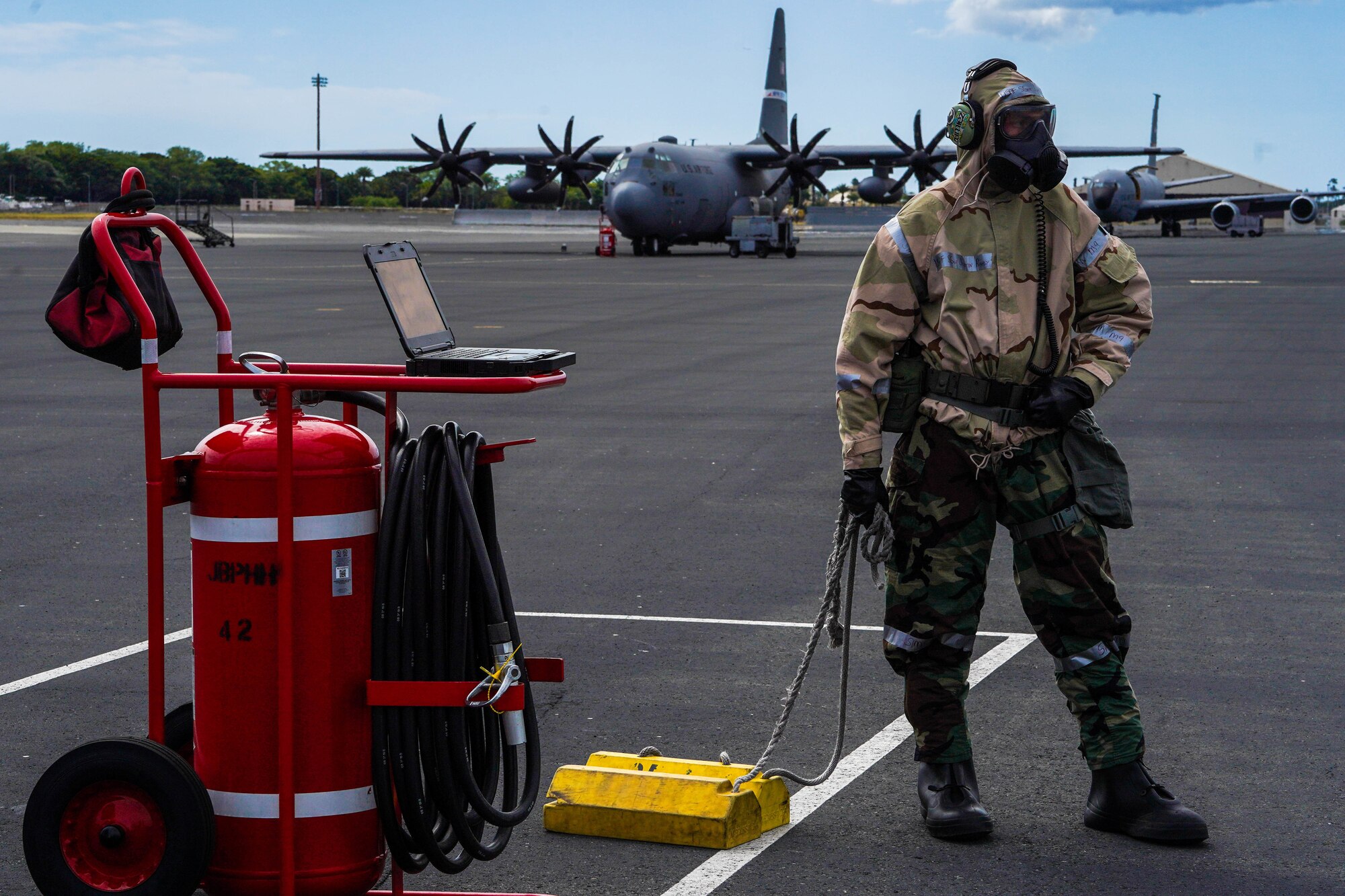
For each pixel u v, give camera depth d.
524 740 3.31
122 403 13.20
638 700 5.01
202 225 57.47
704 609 6.28
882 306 3.76
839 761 4.25
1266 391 13.93
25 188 174.62
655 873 3.59
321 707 3.10
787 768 4.35
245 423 3.22
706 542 7.61
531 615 6.18
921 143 53.75
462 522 3.09
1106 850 3.73
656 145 50.34
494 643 3.09
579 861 3.68
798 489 9.10
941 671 3.88
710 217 52.25
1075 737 4.61
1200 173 154.00
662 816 3.78
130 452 10.46
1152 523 8.01
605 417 12.35
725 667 5.43
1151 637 5.77
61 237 64.06
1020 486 3.79
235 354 16.52
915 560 3.85
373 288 30.30
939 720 3.87
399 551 3.07
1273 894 3.45
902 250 3.74
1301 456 10.21
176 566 7.05
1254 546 7.42
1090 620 3.81
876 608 6.36
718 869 3.61
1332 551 7.32
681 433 11.45
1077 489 3.77
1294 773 4.26
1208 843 3.76
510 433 11.43
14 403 13.18
